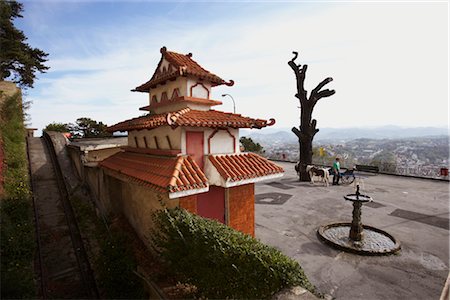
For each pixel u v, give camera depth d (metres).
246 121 7.88
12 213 8.36
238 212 7.97
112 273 6.05
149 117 8.60
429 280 6.36
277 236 9.16
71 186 12.87
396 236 8.98
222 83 9.06
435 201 13.48
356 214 8.65
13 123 14.96
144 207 8.08
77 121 28.48
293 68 19.86
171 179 5.79
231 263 4.61
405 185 17.53
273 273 4.17
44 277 6.98
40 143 19.22
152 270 6.75
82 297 6.41
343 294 5.88
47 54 26.12
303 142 19.62
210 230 5.14
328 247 8.27
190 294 5.68
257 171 7.44
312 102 19.00
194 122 6.67
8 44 21.48
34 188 12.48
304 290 4.20
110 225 9.46
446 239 8.74
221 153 7.84
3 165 11.18
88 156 13.63
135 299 6.02
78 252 8.15
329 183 18.44
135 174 7.31
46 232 9.10
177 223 5.90
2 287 5.12
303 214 11.59
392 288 6.07
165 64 9.09
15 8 22.28
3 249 6.50
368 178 20.31
